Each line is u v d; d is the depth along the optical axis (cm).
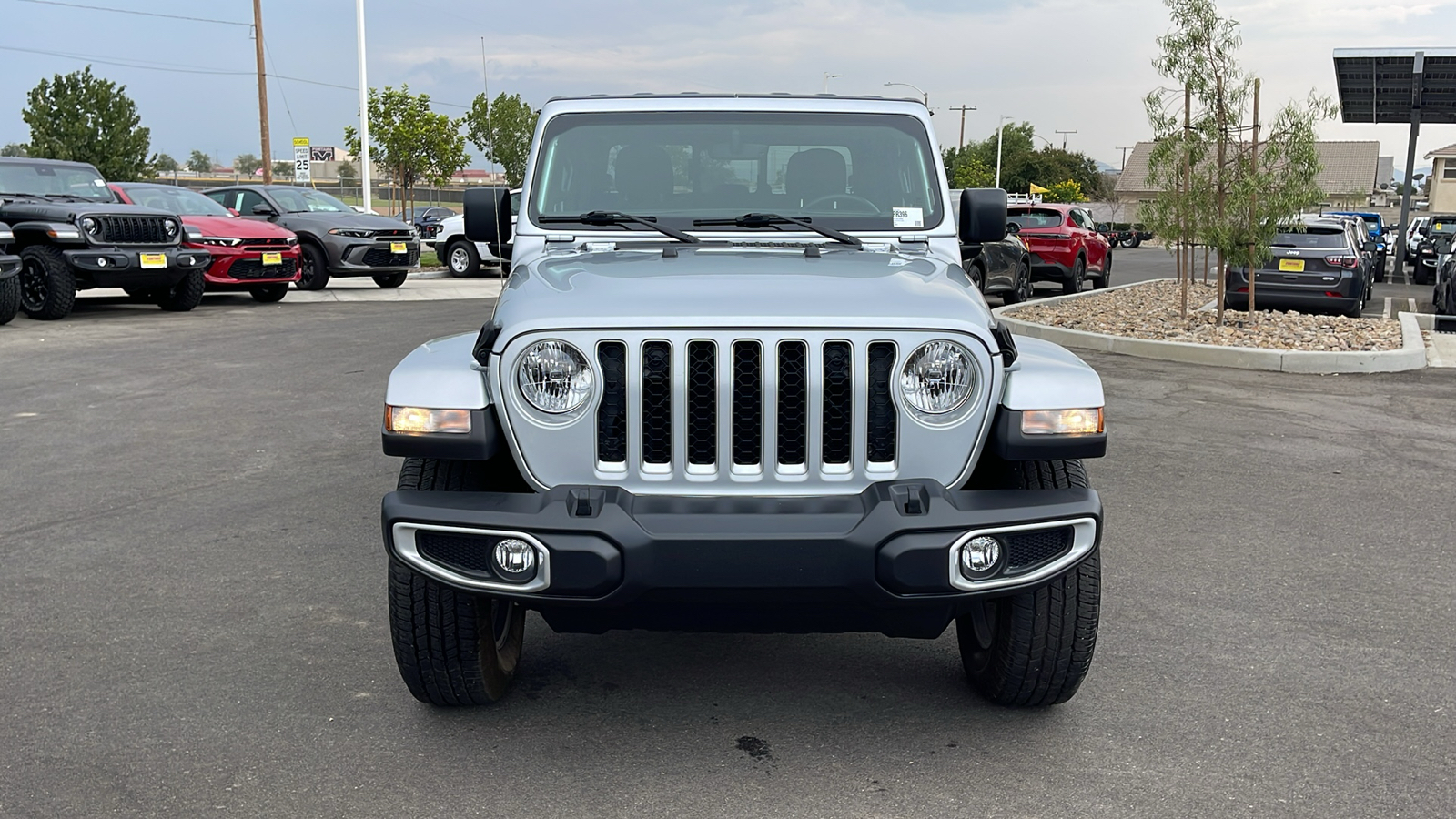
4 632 441
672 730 368
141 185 1739
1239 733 363
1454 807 318
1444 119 3192
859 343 322
